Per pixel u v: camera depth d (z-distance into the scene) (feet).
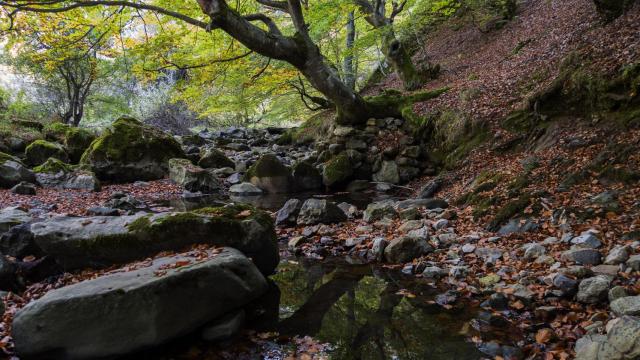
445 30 76.79
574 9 46.06
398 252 20.70
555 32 44.19
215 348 13.43
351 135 47.01
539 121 32.81
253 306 16.48
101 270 17.94
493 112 37.22
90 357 12.53
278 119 84.43
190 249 17.34
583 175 23.34
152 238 17.39
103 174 46.55
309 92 73.77
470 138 37.93
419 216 26.55
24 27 38.88
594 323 12.49
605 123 27.17
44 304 12.58
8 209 27.55
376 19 57.88
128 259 17.78
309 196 40.55
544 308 14.01
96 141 49.21
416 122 44.70
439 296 16.21
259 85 53.52
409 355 12.64
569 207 20.66
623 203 19.65
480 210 24.79
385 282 18.30
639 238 16.63
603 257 16.24
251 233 18.44
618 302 12.59
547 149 29.04
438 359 12.32
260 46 38.60
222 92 54.90
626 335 10.11
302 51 41.88
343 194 40.88
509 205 22.93
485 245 20.10
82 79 78.18
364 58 82.99
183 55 43.34
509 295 15.43
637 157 22.20
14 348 12.73
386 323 14.67
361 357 12.67
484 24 67.36
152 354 13.10
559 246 18.03
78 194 39.45
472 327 13.84
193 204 37.55
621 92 27.37
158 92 106.73
